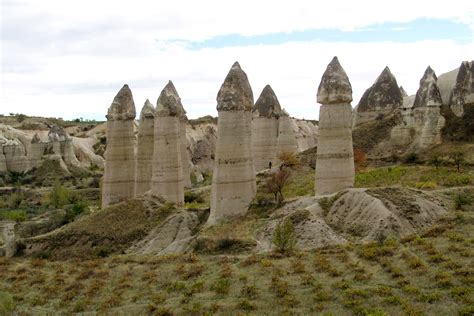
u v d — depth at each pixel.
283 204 46.78
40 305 33.19
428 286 27.33
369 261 32.25
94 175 118.56
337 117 46.81
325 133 47.12
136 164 60.88
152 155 60.53
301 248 37.88
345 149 46.78
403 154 69.19
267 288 29.73
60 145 121.44
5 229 67.31
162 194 55.09
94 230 52.62
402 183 53.75
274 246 38.84
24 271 41.19
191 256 38.88
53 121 170.38
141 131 60.72
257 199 48.56
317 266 32.03
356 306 26.00
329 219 42.50
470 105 68.31
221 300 29.14
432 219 39.38
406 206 40.00
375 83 81.38
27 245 53.06
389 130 74.88
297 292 28.70
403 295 26.66
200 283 31.80
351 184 46.97
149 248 48.22
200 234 45.03
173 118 55.19
